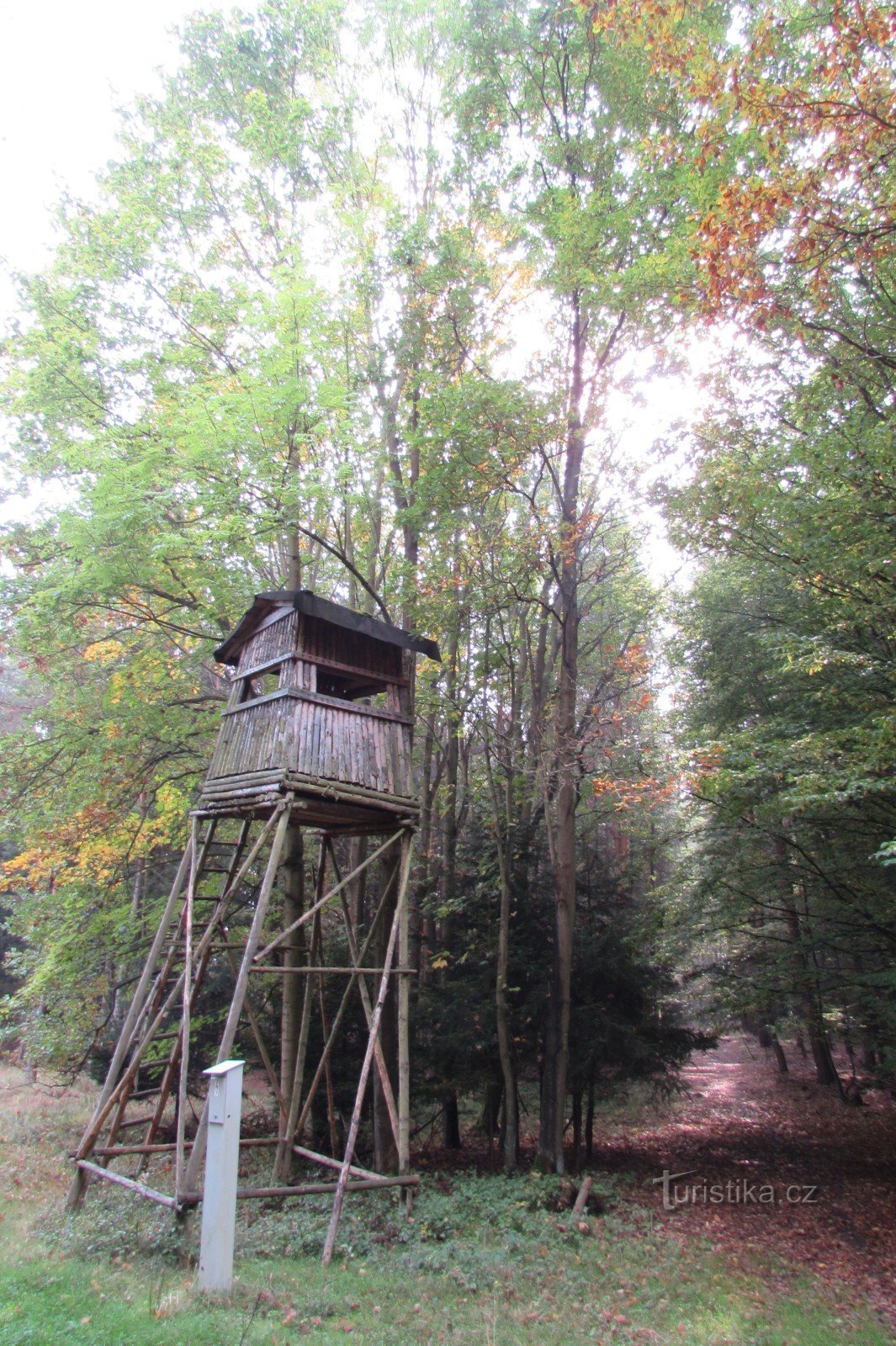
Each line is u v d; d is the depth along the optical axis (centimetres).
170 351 1398
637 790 1472
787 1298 907
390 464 1725
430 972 1730
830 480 1168
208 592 1580
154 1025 1078
